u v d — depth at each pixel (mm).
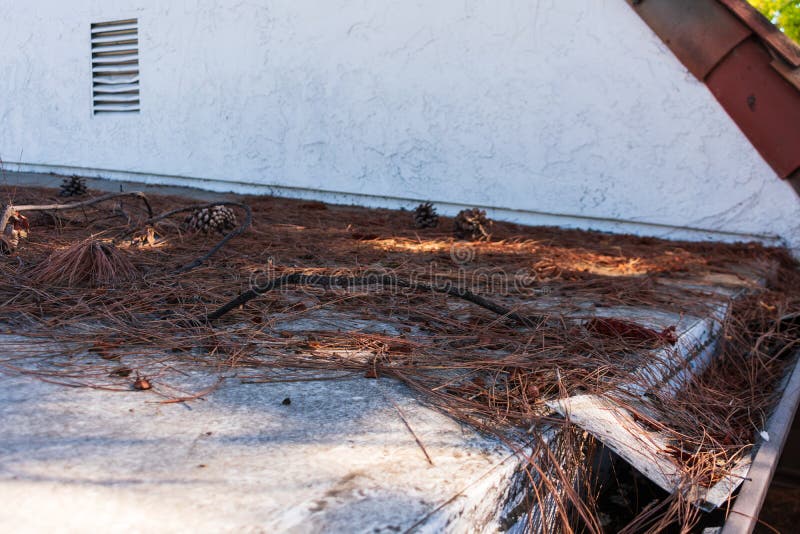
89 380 2107
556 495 1789
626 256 5527
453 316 3127
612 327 2973
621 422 2139
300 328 2785
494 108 7387
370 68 7980
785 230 6277
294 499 1430
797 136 6008
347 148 8305
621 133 6840
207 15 8922
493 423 1966
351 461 1644
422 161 7875
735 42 6090
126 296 3025
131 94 9836
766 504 3590
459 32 7414
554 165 7203
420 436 1830
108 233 4691
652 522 1956
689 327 3334
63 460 1544
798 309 4332
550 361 2523
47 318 2719
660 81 6578
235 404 1982
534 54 7090
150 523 1298
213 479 1499
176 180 9617
